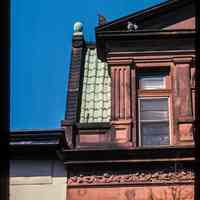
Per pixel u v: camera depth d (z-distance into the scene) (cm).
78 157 2156
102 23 2441
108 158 2150
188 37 2280
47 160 2172
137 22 2331
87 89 2422
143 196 2114
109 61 2305
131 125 2208
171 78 2273
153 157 2138
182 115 2208
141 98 2261
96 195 2130
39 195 2134
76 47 2564
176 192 2102
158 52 2294
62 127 2231
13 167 2158
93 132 2225
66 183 2150
